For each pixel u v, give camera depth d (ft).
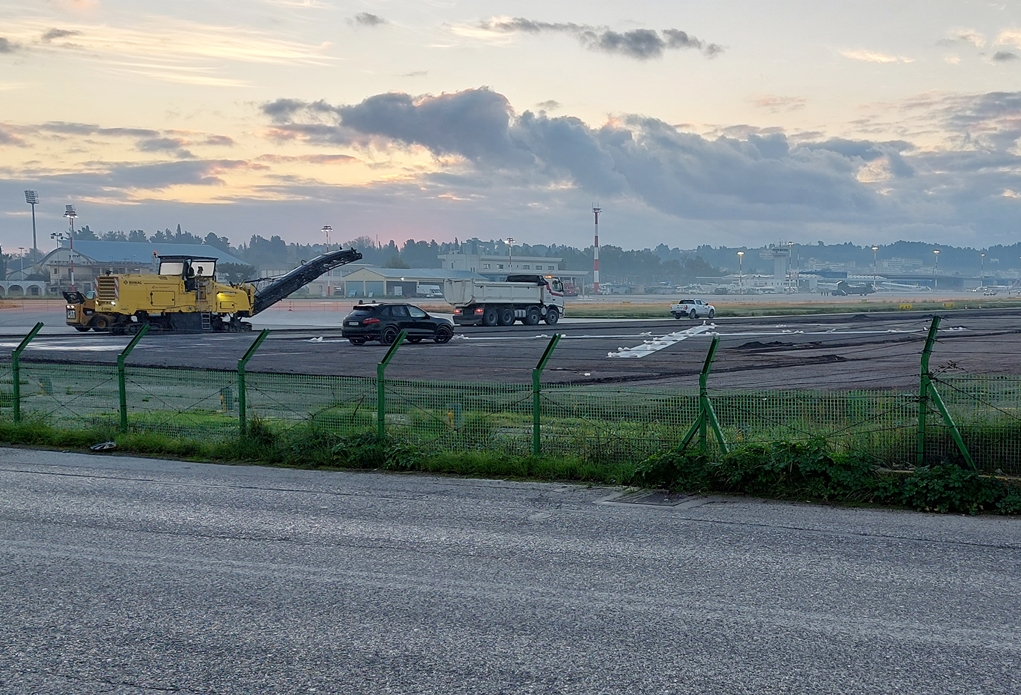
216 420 52.49
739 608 20.85
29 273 549.13
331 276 531.50
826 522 30.27
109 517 31.04
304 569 24.21
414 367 89.35
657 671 17.04
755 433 38.96
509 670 17.11
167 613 20.47
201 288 154.92
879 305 352.69
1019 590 22.33
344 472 40.96
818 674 16.92
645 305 352.08
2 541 27.45
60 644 18.49
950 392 41.29
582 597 21.70
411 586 22.63
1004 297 601.21
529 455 40.88
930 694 16.05
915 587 22.57
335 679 16.70
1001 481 32.40
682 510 32.30
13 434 50.39
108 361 91.71
